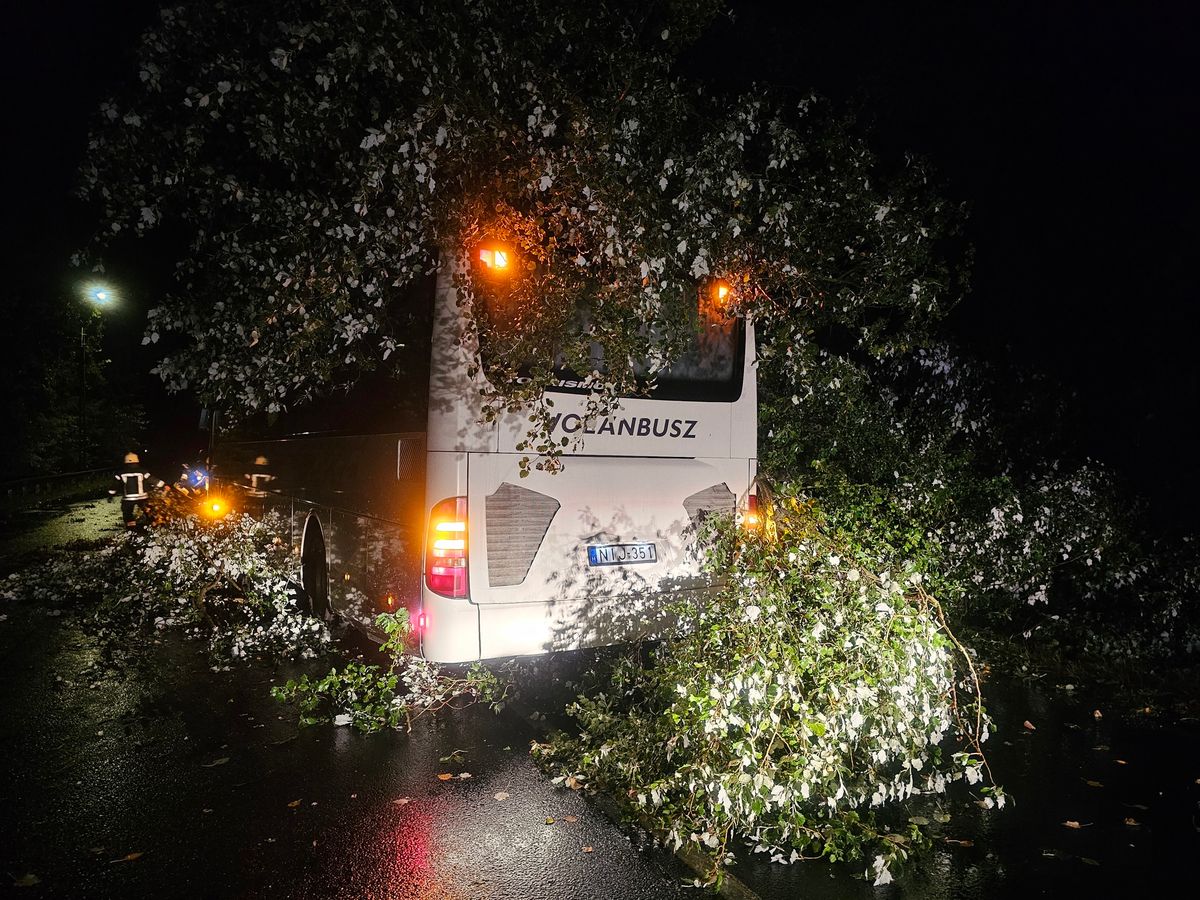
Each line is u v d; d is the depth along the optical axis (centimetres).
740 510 623
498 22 480
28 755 511
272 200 527
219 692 631
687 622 561
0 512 2050
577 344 501
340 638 756
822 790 404
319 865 383
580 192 466
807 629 432
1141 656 675
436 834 411
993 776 480
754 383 641
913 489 775
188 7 482
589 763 464
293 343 530
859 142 640
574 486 567
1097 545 738
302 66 486
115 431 3741
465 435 533
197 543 921
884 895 361
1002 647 708
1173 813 436
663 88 516
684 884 367
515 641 549
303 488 795
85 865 384
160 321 570
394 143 448
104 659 718
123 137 489
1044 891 365
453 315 529
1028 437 907
